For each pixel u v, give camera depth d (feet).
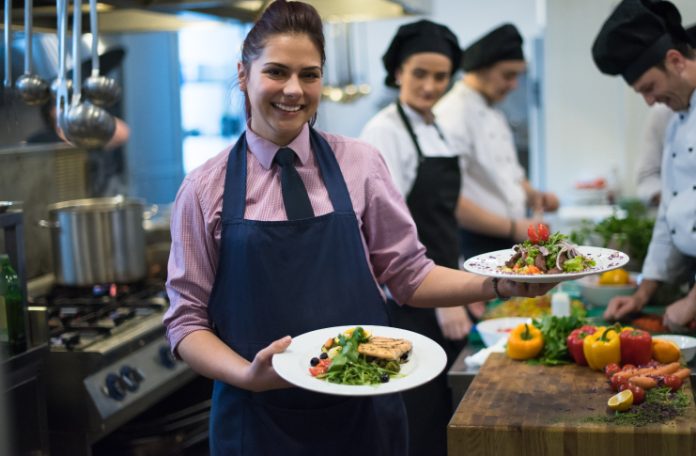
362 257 5.87
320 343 5.40
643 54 7.97
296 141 5.87
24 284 7.38
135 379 8.74
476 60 12.38
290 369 4.99
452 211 10.16
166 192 16.71
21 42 9.30
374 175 6.07
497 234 11.87
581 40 17.31
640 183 12.56
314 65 5.39
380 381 4.87
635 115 17.03
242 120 19.66
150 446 9.62
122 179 14.30
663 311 9.09
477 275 5.87
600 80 17.33
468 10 24.25
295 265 5.69
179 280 5.77
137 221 10.54
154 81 16.19
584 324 7.45
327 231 5.75
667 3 7.88
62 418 8.23
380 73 24.81
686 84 8.04
